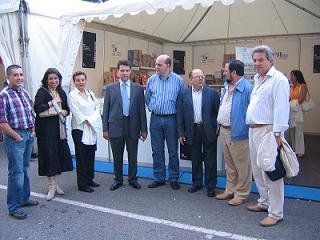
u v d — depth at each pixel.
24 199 5.01
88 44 8.49
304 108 7.85
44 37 8.07
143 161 6.69
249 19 9.87
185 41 11.83
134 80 9.16
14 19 7.80
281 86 4.05
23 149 4.63
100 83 8.91
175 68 11.92
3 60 7.89
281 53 11.21
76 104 5.57
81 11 7.02
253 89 4.44
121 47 9.64
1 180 6.34
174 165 5.78
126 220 4.52
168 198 5.33
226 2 5.52
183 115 5.56
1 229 4.29
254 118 4.29
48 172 5.21
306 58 10.96
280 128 4.04
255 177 4.64
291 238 3.94
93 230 4.23
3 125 4.39
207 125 5.31
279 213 4.29
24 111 4.58
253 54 4.27
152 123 5.81
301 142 7.82
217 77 11.30
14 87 4.57
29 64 7.87
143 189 5.79
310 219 4.46
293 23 9.94
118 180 5.86
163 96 5.64
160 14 9.03
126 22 9.03
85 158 5.70
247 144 4.88
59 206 5.05
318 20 9.53
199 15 9.63
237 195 5.05
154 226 4.32
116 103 5.68
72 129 5.66
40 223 4.46
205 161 5.40
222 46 11.74
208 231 4.16
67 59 7.21
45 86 5.28
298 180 6.03
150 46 11.06
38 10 7.94
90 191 5.67
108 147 7.09
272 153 4.05
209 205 5.01
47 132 5.19
